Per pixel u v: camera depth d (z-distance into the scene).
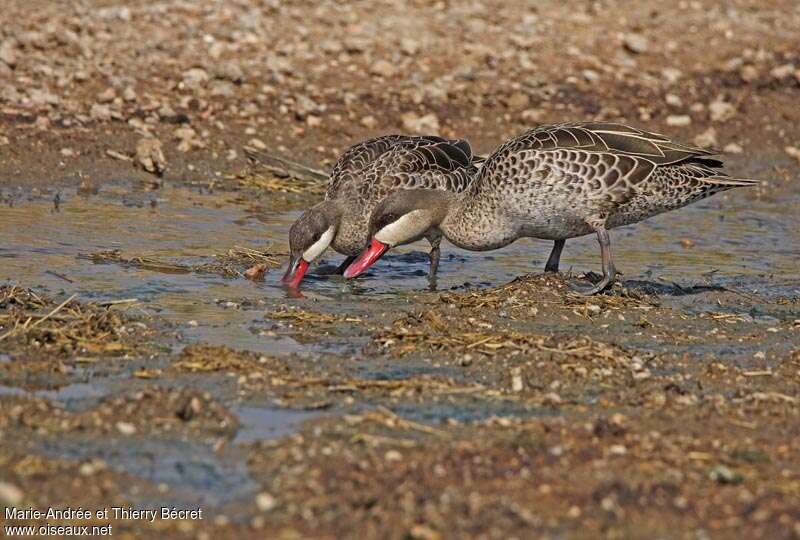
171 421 9.44
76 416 9.40
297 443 9.08
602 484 8.44
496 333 12.12
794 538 7.80
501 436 9.39
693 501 8.25
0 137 19.47
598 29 27.95
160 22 25.23
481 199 14.30
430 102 23.20
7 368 10.55
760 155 22.70
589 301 13.57
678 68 26.14
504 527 7.82
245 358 11.02
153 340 11.64
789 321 13.28
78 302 12.83
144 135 20.56
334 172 16.28
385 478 8.49
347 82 23.67
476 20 27.59
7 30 23.36
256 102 22.39
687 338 12.49
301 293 14.07
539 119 23.05
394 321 12.70
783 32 29.03
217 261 15.17
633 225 18.17
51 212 16.92
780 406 10.27
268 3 26.98
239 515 7.97
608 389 10.70
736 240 17.44
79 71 22.19
